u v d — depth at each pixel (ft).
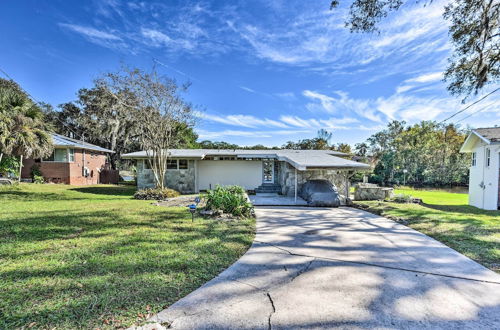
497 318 7.97
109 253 12.81
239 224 20.61
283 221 22.98
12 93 35.50
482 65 25.75
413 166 91.30
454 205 39.42
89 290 8.96
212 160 52.01
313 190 34.50
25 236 15.48
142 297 8.70
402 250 14.66
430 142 91.04
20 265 11.00
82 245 13.98
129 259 12.03
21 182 52.08
